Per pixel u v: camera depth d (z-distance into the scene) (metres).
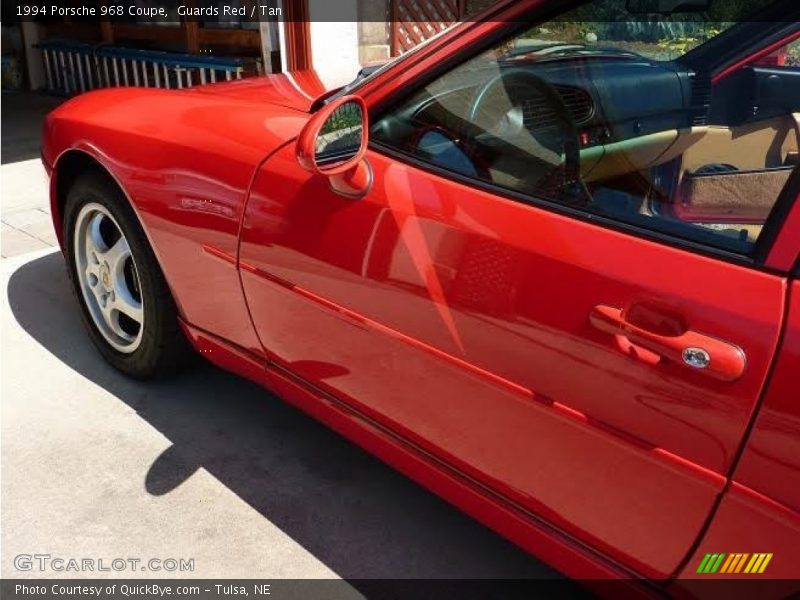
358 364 1.91
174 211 2.26
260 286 2.09
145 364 2.71
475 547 2.12
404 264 1.71
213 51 7.45
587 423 1.46
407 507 2.26
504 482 1.69
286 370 2.21
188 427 2.58
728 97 1.76
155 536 2.13
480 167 1.71
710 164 1.65
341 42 6.37
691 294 1.33
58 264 3.77
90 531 2.14
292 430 2.58
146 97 2.54
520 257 1.54
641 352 1.36
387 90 1.85
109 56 7.83
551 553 1.67
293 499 2.28
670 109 1.75
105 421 2.60
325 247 1.86
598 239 1.48
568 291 1.46
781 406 1.22
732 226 1.38
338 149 1.87
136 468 2.38
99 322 2.85
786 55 1.76
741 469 1.28
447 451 1.80
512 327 1.54
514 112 1.71
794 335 1.22
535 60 1.72
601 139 1.70
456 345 1.65
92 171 2.56
